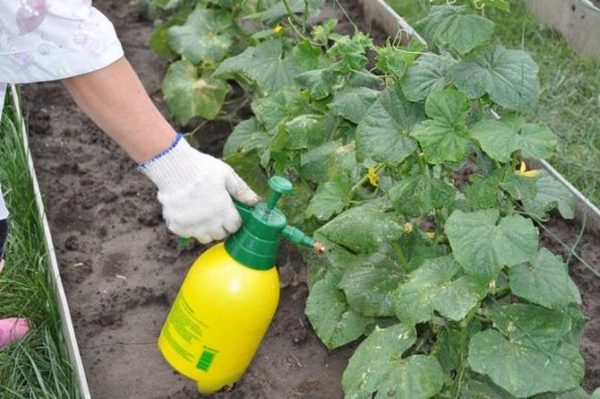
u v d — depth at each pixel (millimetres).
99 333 2117
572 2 2787
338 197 1925
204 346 1779
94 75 1546
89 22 1539
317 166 2012
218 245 1780
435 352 1817
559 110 2621
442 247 1884
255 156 2207
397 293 1725
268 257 1739
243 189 1671
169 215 1626
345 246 1918
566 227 2330
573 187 2354
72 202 2398
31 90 2701
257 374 2041
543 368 1643
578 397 1751
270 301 1762
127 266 2262
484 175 1786
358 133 1779
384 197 1888
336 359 2072
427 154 1689
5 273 2168
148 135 1580
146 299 2184
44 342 2061
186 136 2553
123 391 2012
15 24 1515
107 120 1571
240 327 1758
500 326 1688
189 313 1768
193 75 2527
